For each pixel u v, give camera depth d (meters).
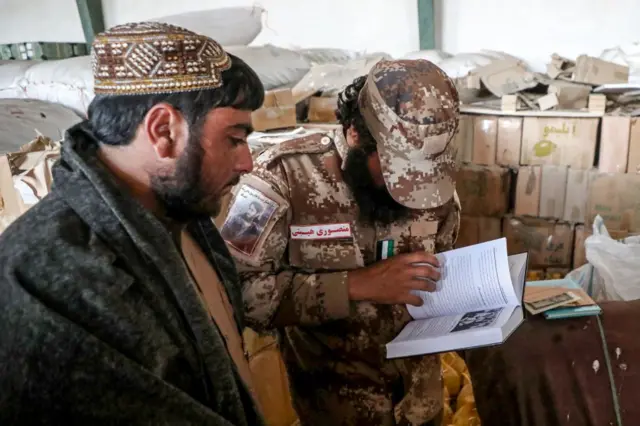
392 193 0.95
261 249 0.94
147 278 0.53
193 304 0.55
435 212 1.06
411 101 0.92
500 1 2.81
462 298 0.97
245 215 0.95
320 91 2.43
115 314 0.48
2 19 4.27
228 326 0.75
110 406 0.46
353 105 1.01
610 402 1.11
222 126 0.58
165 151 0.56
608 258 1.63
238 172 0.62
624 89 2.12
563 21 2.68
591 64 2.20
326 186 1.01
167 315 0.54
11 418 0.44
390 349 0.90
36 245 0.49
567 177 2.18
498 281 0.95
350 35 3.23
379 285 0.97
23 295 0.46
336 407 1.10
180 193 0.58
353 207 1.01
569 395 1.14
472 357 1.27
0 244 0.50
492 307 0.94
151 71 0.54
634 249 1.60
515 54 2.84
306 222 1.01
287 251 1.03
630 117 2.00
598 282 1.70
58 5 4.06
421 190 0.95
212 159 0.58
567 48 2.71
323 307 0.97
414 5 3.01
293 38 3.39
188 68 0.55
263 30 3.44
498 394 1.21
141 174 0.57
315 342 1.10
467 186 2.38
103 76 0.55
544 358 1.16
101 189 0.53
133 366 0.48
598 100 2.07
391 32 3.12
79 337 0.45
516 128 2.23
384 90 0.93
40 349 0.45
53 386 0.45
